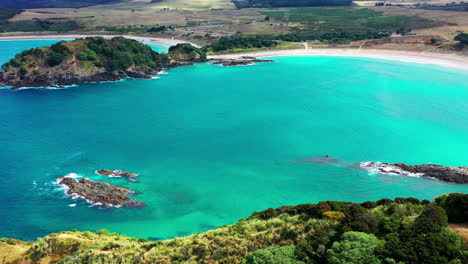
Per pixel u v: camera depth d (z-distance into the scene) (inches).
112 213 2728.8
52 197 2920.8
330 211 1820.9
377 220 1609.3
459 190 2906.0
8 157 3617.1
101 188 3006.9
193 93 6048.2
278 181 3164.4
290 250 1503.4
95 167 3435.0
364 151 3715.6
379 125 4397.1
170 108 5221.5
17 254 2018.9
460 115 4658.0
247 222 2027.6
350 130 4274.1
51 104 5447.8
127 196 2935.5
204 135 4202.8
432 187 2965.1
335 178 3181.6
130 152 3752.5
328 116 4776.1
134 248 1927.9
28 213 2726.4
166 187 3093.0
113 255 1847.9
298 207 1987.0
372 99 5442.9
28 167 3417.8
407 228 1446.9
